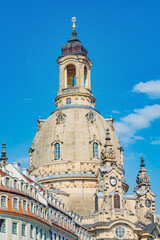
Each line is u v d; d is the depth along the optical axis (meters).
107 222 168.12
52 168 188.00
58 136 191.25
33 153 197.50
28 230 100.44
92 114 196.00
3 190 98.25
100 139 192.00
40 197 114.81
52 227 115.38
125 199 176.50
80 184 184.00
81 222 160.50
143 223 184.00
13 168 118.62
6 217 95.94
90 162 187.38
